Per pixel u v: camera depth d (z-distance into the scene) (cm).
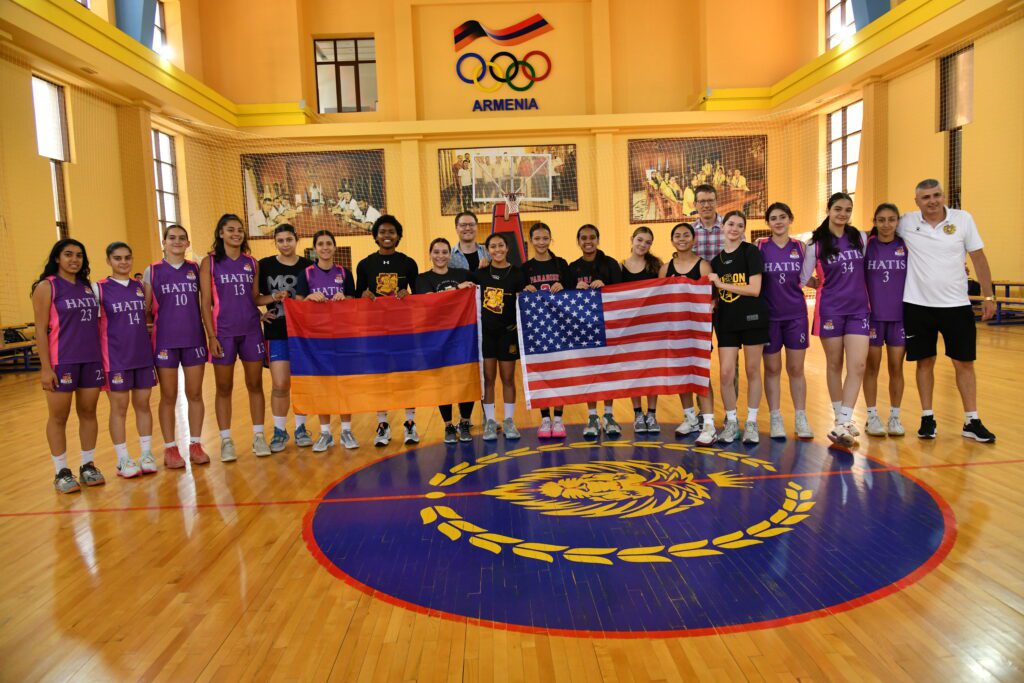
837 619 221
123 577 277
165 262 441
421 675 199
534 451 448
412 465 428
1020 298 1062
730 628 218
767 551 275
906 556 265
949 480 352
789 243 435
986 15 1059
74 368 401
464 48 1661
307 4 1650
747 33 1648
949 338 423
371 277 484
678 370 463
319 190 1620
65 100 1138
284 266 486
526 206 1647
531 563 274
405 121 1602
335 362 469
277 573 275
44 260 1059
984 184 1148
